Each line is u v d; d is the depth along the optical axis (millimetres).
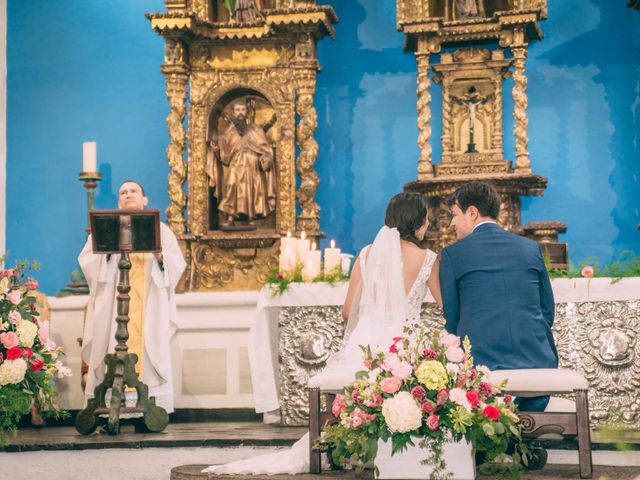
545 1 7719
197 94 8195
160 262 6934
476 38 7824
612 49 8031
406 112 8352
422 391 3924
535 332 4430
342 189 8398
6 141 8828
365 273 4676
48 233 8734
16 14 8898
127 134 8727
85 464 5500
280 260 6637
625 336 5863
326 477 4258
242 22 8141
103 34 8828
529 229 7234
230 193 8047
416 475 3961
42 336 5930
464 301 4512
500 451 4062
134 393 6809
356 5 8500
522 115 7645
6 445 5535
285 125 8078
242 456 5434
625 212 7918
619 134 7969
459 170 7719
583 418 4105
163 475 5449
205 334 7262
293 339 6348
